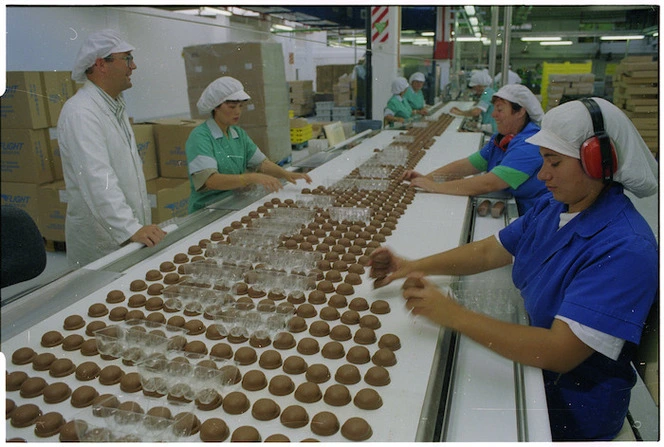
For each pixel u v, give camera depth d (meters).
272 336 1.30
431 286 1.30
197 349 1.21
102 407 0.97
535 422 1.01
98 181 2.00
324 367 1.14
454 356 1.26
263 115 3.50
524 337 1.15
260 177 2.65
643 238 1.14
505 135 2.88
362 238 2.02
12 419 0.97
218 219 2.33
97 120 2.04
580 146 1.17
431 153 4.23
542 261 1.38
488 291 1.60
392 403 1.05
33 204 2.44
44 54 2.32
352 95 7.35
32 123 2.27
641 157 1.15
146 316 1.39
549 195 1.58
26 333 1.27
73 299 1.47
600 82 2.93
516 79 5.11
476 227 2.37
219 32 4.67
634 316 1.08
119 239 2.06
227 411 1.02
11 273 1.29
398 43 7.22
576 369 1.29
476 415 1.04
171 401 1.03
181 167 3.61
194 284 1.56
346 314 1.39
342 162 3.71
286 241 1.96
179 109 4.65
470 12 8.08
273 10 5.30
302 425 0.99
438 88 11.13
